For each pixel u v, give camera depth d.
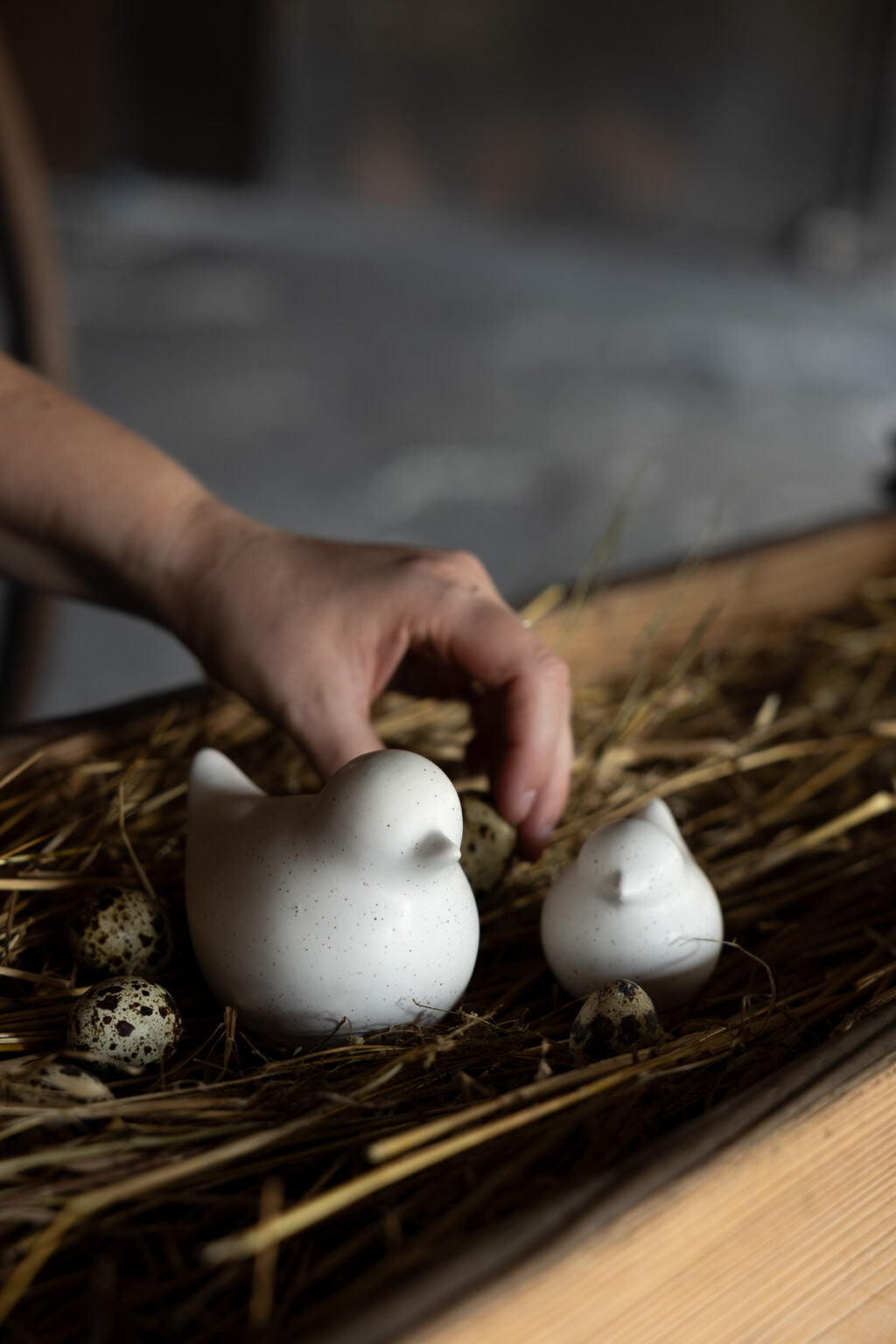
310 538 0.63
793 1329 0.45
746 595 0.85
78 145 5.41
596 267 4.72
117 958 0.53
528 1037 0.51
